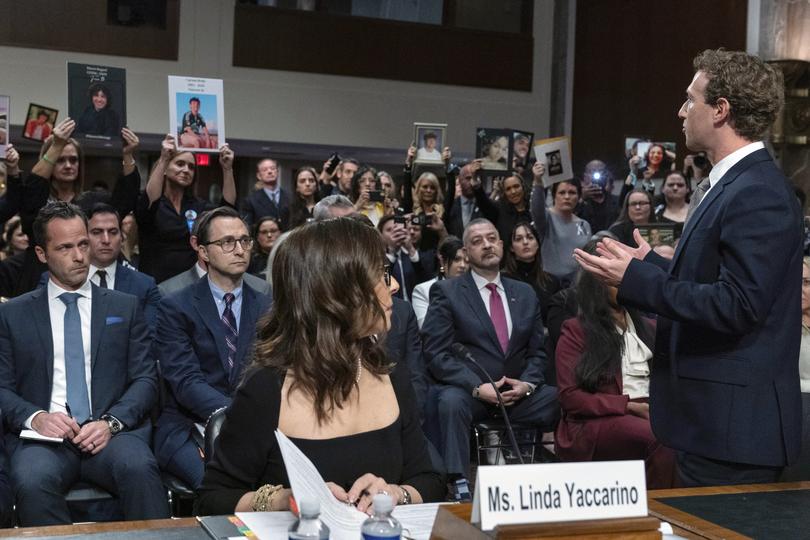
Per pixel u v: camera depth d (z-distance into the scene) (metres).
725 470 2.10
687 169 7.48
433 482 1.98
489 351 4.72
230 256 3.85
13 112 9.91
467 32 11.76
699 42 10.09
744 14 9.45
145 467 3.32
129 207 5.27
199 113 5.50
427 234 6.52
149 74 10.41
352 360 1.89
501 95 11.97
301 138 11.09
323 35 11.13
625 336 4.25
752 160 2.11
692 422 2.11
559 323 5.05
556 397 4.66
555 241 6.86
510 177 6.98
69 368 3.54
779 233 2.00
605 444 4.02
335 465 1.87
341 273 1.86
